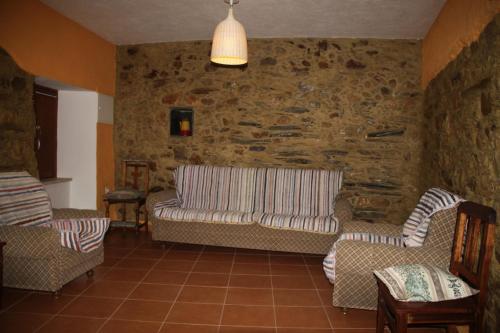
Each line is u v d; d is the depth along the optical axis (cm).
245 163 445
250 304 256
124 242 405
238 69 443
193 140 456
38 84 385
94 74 427
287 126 436
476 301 177
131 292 271
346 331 222
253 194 407
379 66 421
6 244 245
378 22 374
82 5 347
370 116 423
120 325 222
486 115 227
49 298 258
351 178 428
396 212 423
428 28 384
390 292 181
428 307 173
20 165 324
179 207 403
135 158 472
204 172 421
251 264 342
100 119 442
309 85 431
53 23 355
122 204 478
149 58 463
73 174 440
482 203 229
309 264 346
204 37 440
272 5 338
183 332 215
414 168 418
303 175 401
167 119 461
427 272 187
